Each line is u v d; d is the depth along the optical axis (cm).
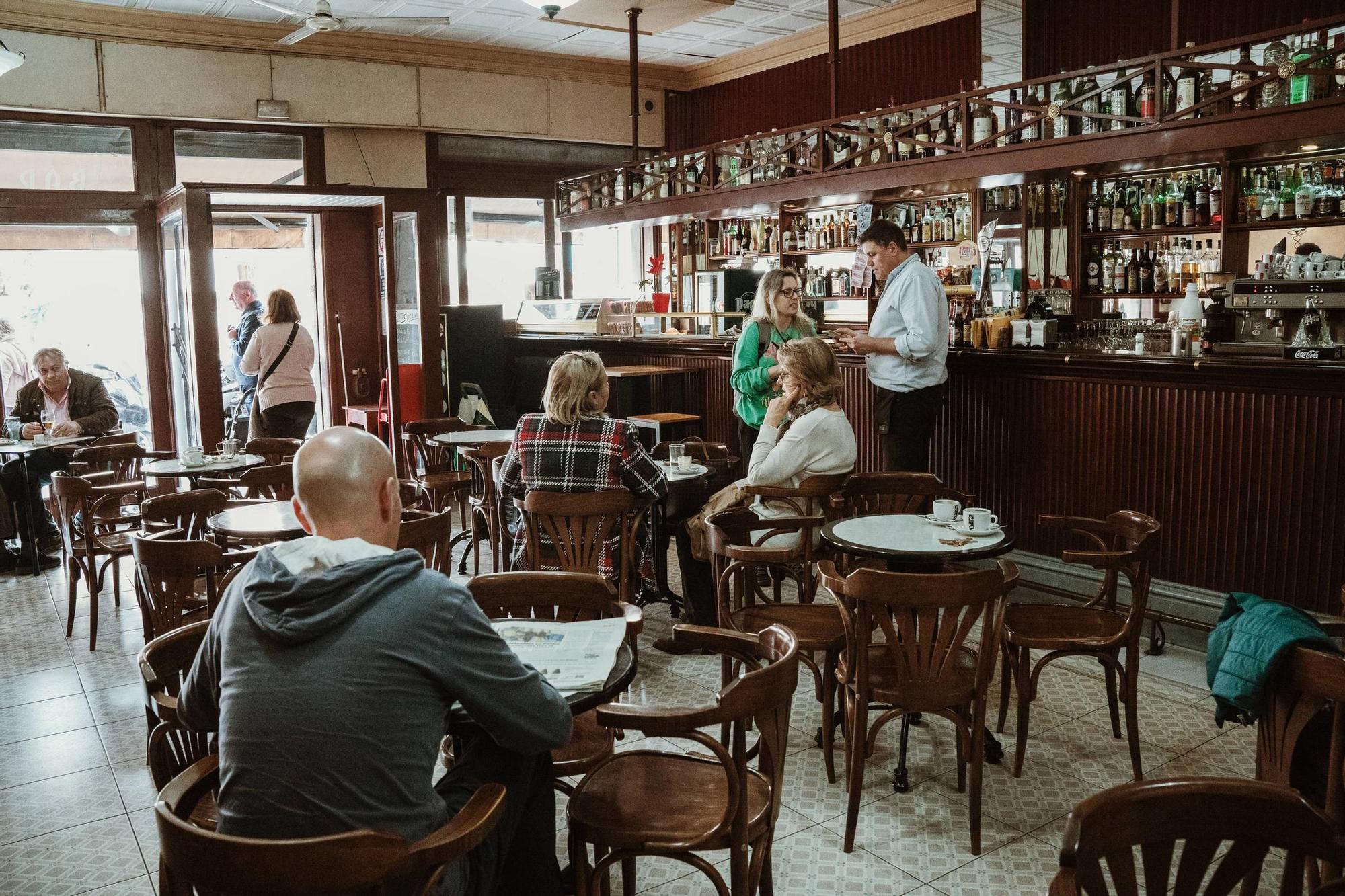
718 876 211
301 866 148
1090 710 396
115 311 837
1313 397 423
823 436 412
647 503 408
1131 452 491
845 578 295
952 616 290
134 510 679
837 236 877
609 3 738
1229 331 536
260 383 807
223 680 178
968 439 566
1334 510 420
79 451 598
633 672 230
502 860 203
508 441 581
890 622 292
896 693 296
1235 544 456
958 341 609
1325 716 240
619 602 274
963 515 350
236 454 618
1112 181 722
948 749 365
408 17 828
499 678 185
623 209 871
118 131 816
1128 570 336
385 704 172
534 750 193
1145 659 454
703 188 789
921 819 315
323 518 195
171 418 866
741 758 206
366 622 175
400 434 848
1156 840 140
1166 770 344
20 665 470
